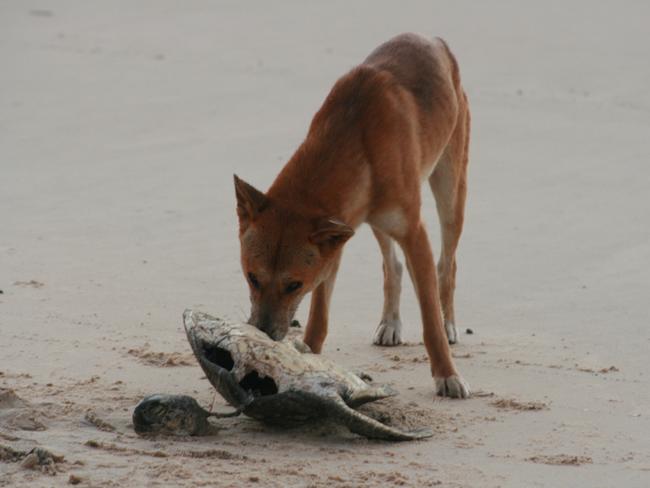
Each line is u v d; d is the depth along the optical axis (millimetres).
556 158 31875
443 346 16219
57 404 14750
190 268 22891
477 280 22406
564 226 25812
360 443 13750
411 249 16703
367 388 14016
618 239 24734
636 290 21344
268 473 12234
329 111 16750
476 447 13570
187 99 40031
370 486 11914
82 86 42594
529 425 14508
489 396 15938
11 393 14688
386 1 59188
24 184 29859
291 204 15500
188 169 31141
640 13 54250
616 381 16547
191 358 17312
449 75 19484
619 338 18750
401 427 14461
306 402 13375
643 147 32812
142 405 13633
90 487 11641
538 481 12289
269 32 53094
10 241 24672
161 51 49406
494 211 27125
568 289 21656
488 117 36531
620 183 29281
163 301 20703
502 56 45938
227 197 28344
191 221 26344
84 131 35938
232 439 13781
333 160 15922
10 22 57406
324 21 55156
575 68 43562
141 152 33156
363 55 47406
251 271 15305
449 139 19266
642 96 39219
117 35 53750
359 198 16094
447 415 14961
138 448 13062
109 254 23766
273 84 42094
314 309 17219
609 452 13391
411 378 17000
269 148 33188
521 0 58375
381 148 16297
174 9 60562
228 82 42594
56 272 22391
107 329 18891
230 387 13680
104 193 28875
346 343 18984
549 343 18641
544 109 37562
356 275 22953
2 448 12625
